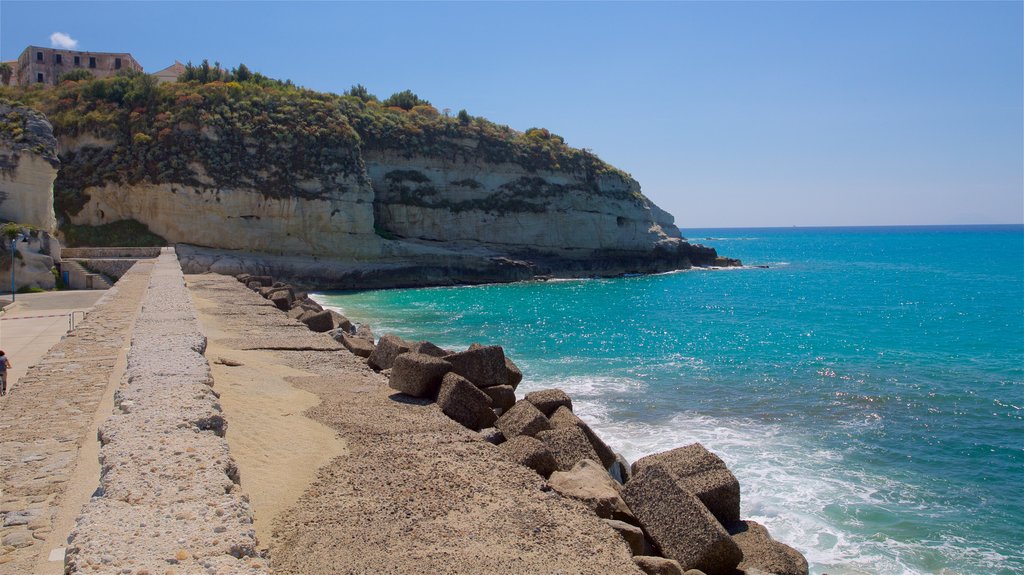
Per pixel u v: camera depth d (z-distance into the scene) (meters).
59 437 8.77
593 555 6.50
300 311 25.39
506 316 42.03
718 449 15.75
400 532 6.77
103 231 58.50
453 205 72.88
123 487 5.84
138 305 22.14
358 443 9.49
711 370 24.83
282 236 61.44
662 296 55.62
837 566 10.68
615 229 79.12
